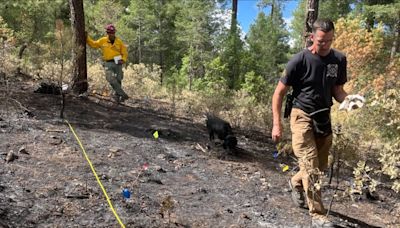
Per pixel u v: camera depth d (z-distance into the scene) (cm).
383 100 377
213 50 2972
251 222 341
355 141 503
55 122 555
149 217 320
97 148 475
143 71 1308
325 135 352
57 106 654
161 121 695
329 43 330
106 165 423
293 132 351
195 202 367
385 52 1092
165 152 510
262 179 462
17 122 519
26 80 896
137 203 340
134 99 955
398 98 376
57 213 301
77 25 777
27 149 429
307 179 339
